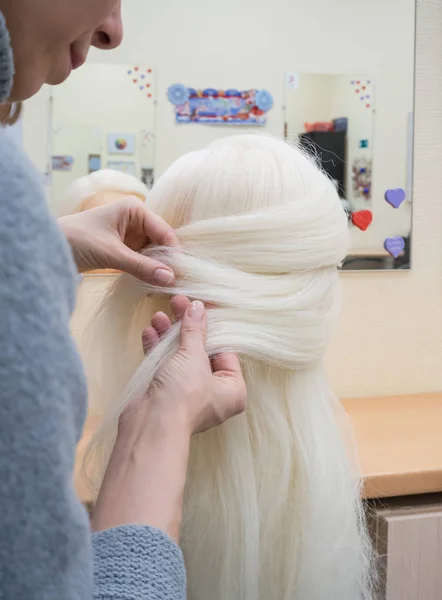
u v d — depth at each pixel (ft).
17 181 0.87
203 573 2.00
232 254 1.89
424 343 3.76
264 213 1.88
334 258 1.98
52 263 0.91
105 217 1.99
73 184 3.13
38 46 1.25
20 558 0.88
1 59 1.01
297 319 1.91
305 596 1.99
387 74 3.45
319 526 1.98
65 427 0.91
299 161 2.02
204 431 1.86
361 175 3.46
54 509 0.89
